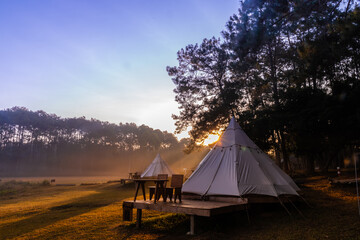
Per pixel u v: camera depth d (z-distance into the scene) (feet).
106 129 348.18
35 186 88.58
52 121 340.39
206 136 85.35
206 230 17.67
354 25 30.71
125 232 18.69
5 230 22.86
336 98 34.55
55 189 76.18
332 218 18.45
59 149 328.90
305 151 55.11
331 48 32.37
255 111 57.77
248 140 26.48
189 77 83.56
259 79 66.69
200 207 16.76
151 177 77.41
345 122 35.14
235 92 71.15
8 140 311.06
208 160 25.34
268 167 24.64
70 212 31.04
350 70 38.96
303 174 63.82
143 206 19.74
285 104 47.50
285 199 21.53
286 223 18.19
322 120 37.58
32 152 311.06
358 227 15.69
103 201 40.19
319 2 32.86
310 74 38.78
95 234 18.67
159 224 20.30
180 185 20.13
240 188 20.84
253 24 38.01
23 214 32.30
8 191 70.79
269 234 15.67
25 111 336.70
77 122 354.95
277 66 71.67
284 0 34.68
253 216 21.09
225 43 74.49
